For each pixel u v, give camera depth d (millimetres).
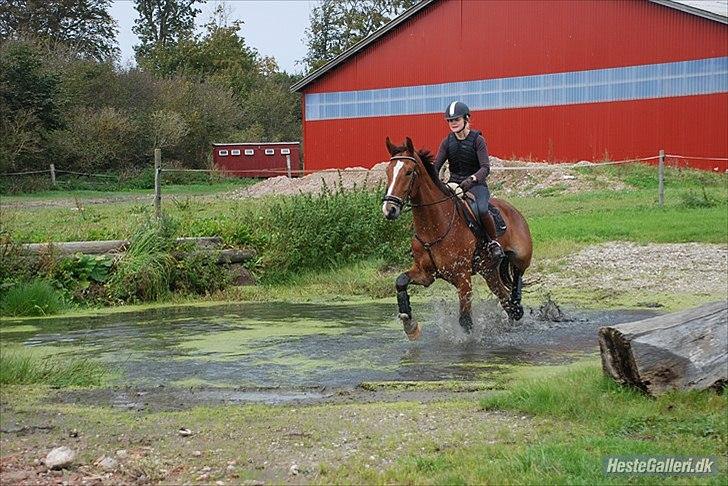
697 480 5348
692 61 40125
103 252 14641
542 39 44188
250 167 57344
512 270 11484
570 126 43562
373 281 15227
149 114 56031
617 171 34375
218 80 74188
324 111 50625
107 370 9023
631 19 41656
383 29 48000
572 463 5578
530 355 9641
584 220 21953
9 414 7184
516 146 45094
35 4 70500
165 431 6672
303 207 16406
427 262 10281
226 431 6641
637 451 5836
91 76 56156
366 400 7707
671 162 40688
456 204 10312
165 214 15680
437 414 6996
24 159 47219
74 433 6605
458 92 46719
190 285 14656
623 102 42062
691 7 39594
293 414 7113
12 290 13133
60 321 12352
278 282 15484
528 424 6637
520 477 5395
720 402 6816
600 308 12758
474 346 10195
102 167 52219
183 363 9414
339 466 5781
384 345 10336
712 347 7066
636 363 6945
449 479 5371
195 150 61312
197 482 5578
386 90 48781
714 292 13695
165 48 79562
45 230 17766
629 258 16641
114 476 5695
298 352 9969
